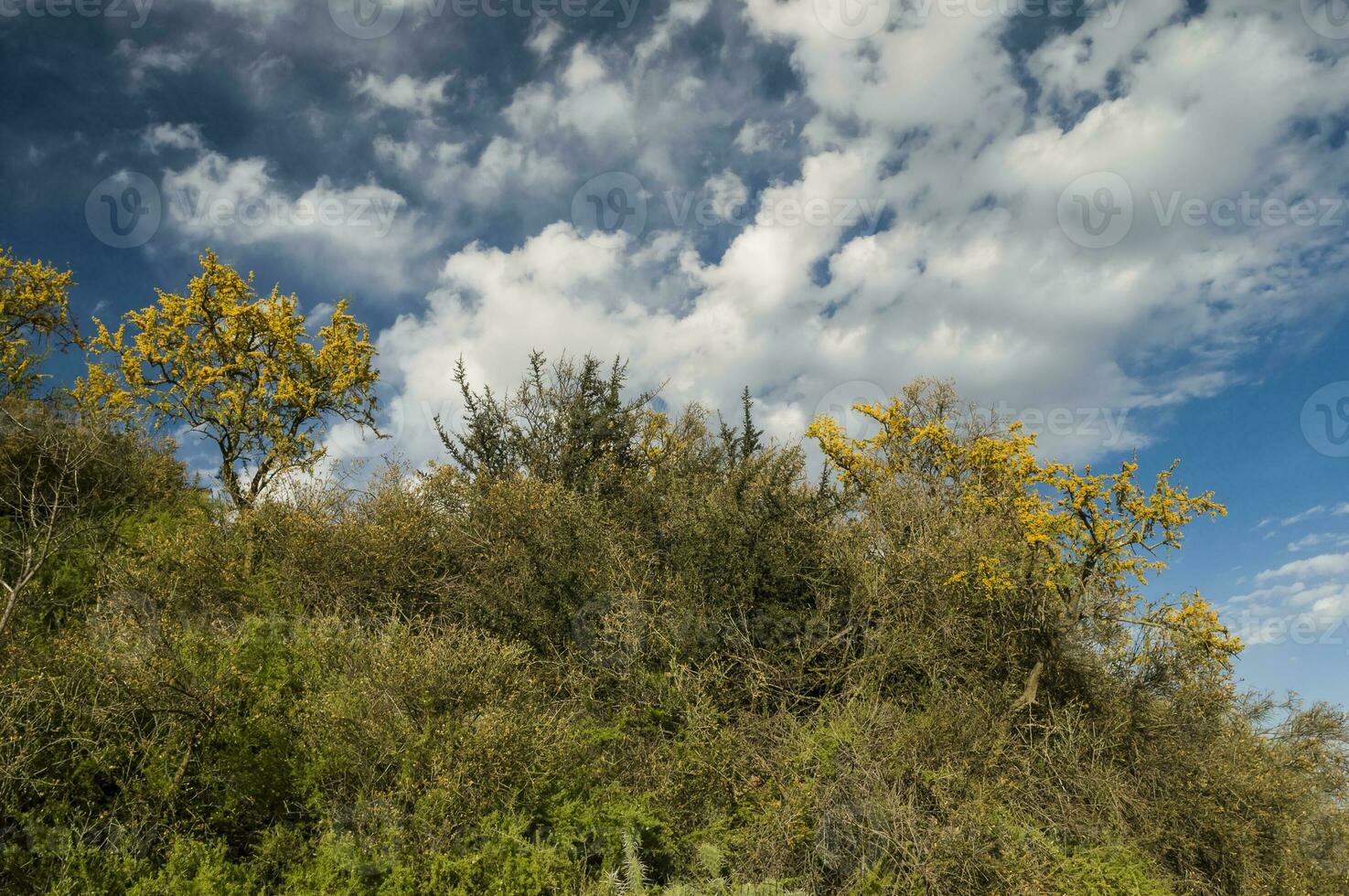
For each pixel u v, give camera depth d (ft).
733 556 24.00
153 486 28.27
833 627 23.58
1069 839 19.69
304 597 22.49
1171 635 23.41
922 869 17.15
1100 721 22.76
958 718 20.98
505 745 15.39
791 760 19.30
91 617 17.46
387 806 14.03
